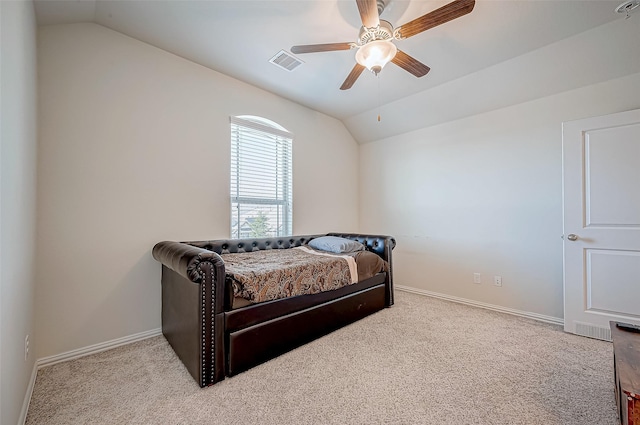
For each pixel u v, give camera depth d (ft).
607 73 7.56
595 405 4.65
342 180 13.69
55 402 4.79
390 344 6.97
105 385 5.29
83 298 6.56
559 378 5.45
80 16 6.37
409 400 4.83
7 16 3.69
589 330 7.40
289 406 4.68
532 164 9.02
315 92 10.58
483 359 6.21
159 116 7.84
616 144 7.20
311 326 7.10
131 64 7.37
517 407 4.62
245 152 9.98
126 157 7.25
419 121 11.75
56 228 6.22
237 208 9.75
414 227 12.23
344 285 8.11
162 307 7.62
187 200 8.36
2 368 3.46
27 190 4.95
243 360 5.72
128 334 7.19
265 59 8.37
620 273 7.08
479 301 10.12
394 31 5.52
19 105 4.34
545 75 8.27
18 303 4.30
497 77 8.88
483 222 10.11
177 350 6.37
